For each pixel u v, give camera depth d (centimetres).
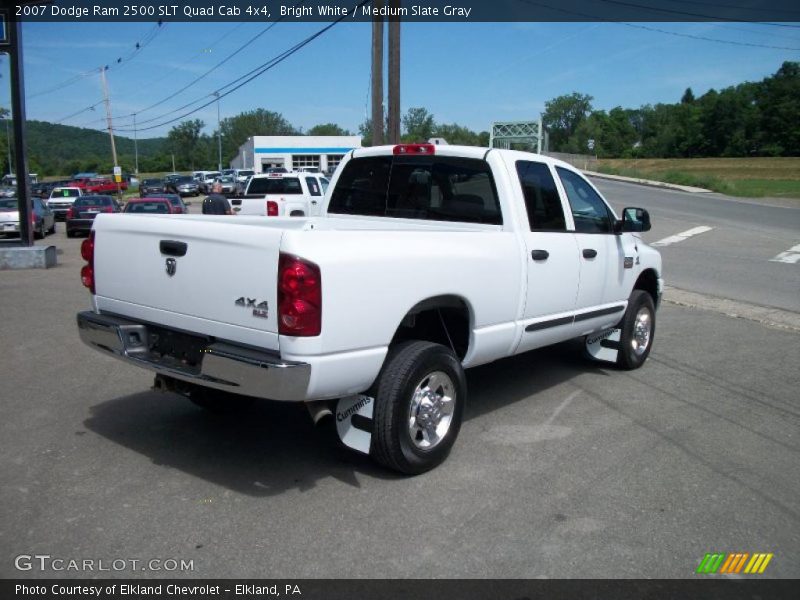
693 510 401
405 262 409
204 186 5428
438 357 432
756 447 502
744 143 11838
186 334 420
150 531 362
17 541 349
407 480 430
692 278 1349
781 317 995
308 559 339
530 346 544
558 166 580
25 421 520
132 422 523
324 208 638
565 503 405
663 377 681
